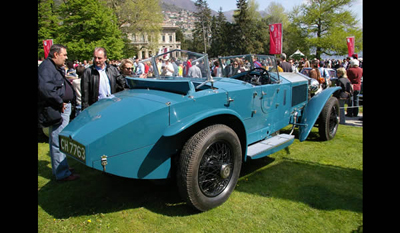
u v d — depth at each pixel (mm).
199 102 2791
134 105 2646
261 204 2852
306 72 9906
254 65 4277
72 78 5559
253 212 2709
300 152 4414
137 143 2465
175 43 74875
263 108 3764
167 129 2471
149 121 2479
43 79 3045
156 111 2498
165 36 73625
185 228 2477
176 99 2715
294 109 4730
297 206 2805
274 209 2758
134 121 2416
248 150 3396
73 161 4367
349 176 3490
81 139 2334
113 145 2357
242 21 52688
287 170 3715
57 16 29078
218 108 2951
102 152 2318
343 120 6430
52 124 3225
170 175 2725
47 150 4895
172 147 2660
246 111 3434
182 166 2479
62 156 3531
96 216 2705
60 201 3025
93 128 2428
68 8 27219
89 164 2273
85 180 3596
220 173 2725
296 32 36000
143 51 57219
